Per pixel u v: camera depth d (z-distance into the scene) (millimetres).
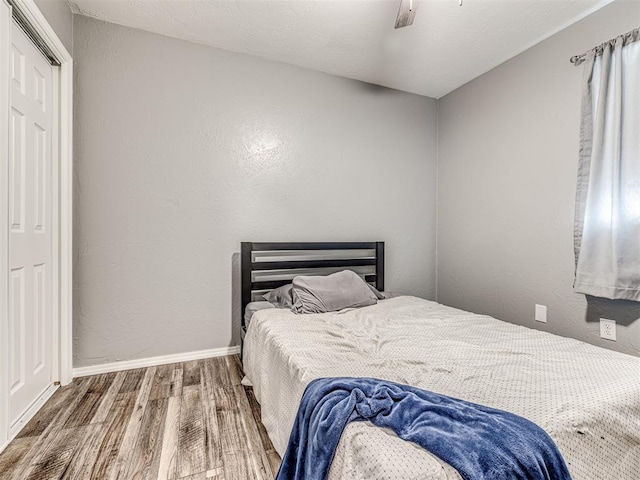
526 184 2504
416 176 3352
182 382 2107
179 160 2447
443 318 2105
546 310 2365
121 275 2295
